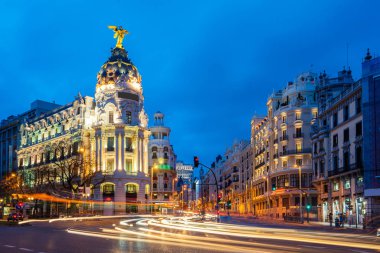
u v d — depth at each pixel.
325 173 68.81
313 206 85.00
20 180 92.75
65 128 113.69
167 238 28.31
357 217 58.00
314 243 25.58
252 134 124.38
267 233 34.75
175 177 164.50
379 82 54.66
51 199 88.38
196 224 52.75
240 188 141.38
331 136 67.50
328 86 85.81
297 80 101.25
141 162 104.75
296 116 94.81
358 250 21.67
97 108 106.12
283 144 96.94
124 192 100.44
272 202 100.75
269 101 105.75
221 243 24.52
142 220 66.88
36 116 131.62
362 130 56.41
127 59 111.62
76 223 54.88
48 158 116.44
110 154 101.75
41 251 20.42
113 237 29.20
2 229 41.25
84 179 84.62
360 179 57.56
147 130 107.81
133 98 106.75
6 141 141.00
